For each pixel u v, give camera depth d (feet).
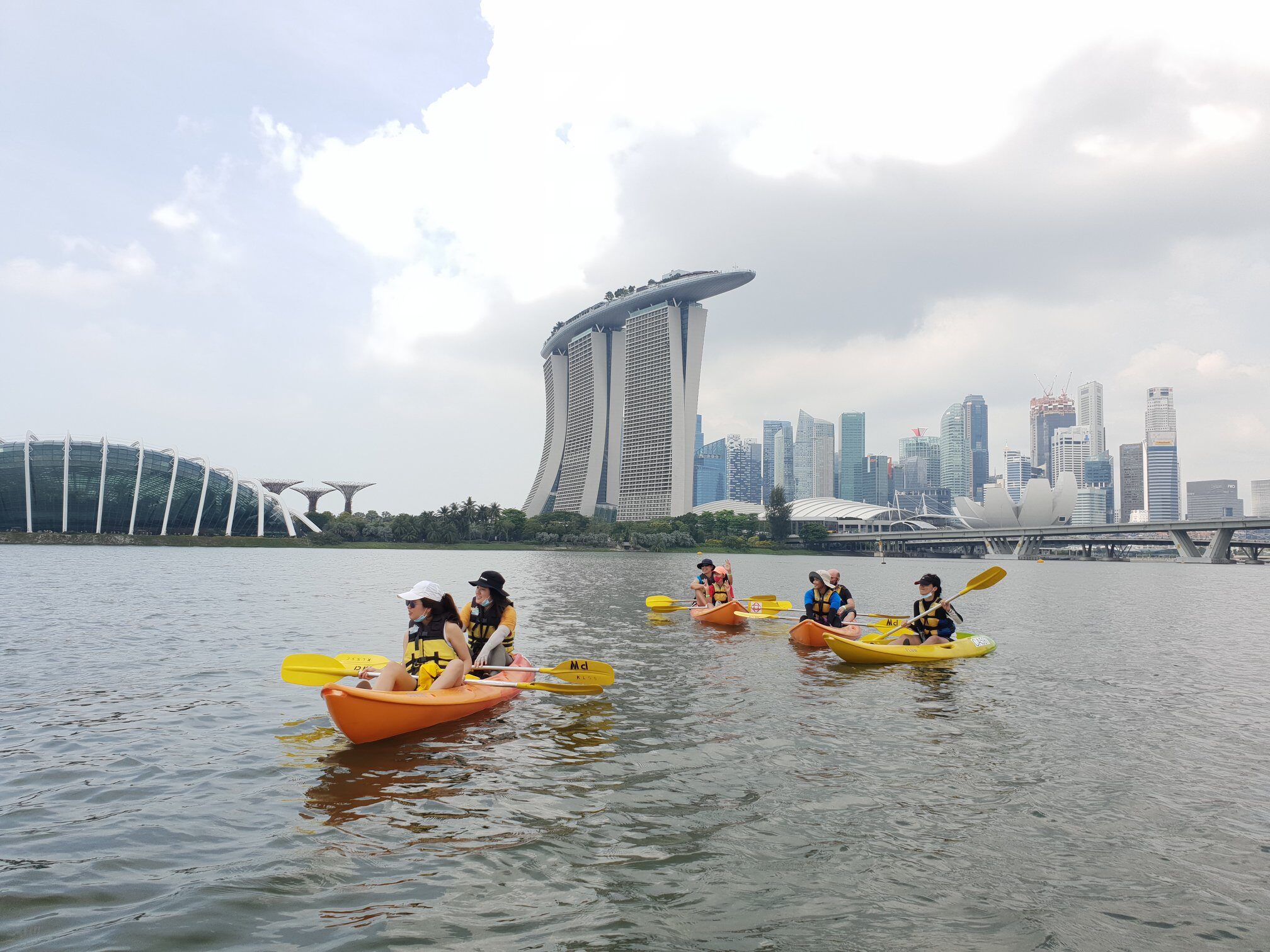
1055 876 17.97
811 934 15.15
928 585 55.98
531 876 17.53
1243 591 179.01
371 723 28.37
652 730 31.17
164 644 53.31
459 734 30.35
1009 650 59.47
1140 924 15.75
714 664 48.01
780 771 25.71
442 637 33.88
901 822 21.22
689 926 15.38
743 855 18.86
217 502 523.29
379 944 14.40
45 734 29.19
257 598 95.40
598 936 14.94
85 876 17.17
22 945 13.99
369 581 139.44
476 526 538.47
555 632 64.18
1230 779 25.66
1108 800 23.34
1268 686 44.88
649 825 20.76
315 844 19.19
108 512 485.15
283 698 36.19
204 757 26.68
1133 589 181.06
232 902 16.05
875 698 38.40
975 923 15.69
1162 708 37.47
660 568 244.83
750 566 356.18
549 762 26.43
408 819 21.02
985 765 26.78
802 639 57.00
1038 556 641.40
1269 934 15.40
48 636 56.49
